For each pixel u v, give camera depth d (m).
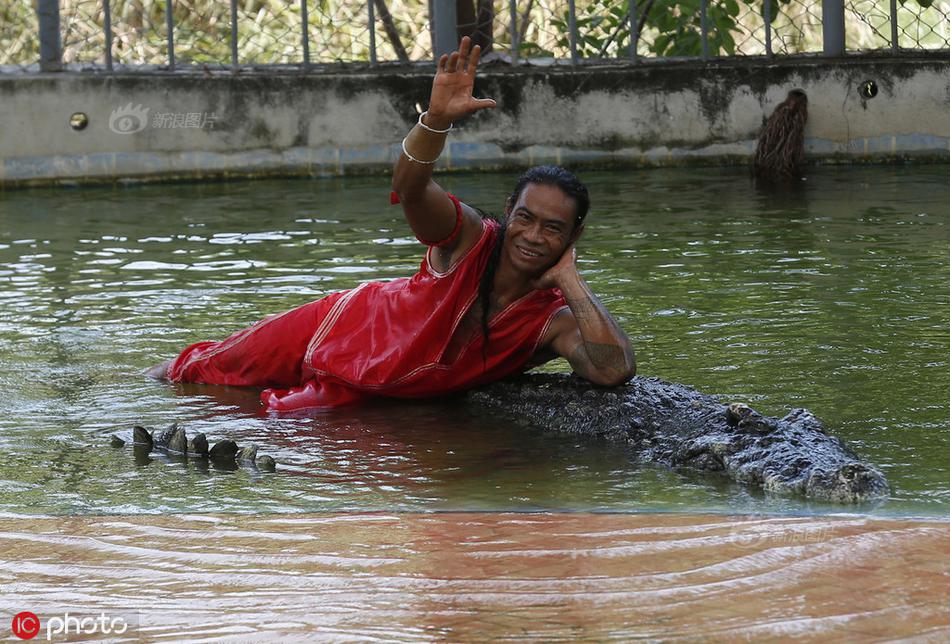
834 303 11.29
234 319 11.30
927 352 9.67
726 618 5.06
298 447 8.08
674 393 8.58
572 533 6.23
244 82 20.67
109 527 6.44
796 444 7.37
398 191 8.14
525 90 20.88
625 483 7.29
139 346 10.54
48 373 9.80
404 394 9.04
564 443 8.16
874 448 7.65
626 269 12.98
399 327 8.87
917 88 20.78
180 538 6.24
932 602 5.18
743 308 11.20
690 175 20.16
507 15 26.20
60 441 8.16
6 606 5.37
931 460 7.39
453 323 8.70
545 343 8.83
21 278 13.12
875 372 9.21
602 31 24.48
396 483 7.30
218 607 5.30
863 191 17.81
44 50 20.73
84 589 5.55
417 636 4.95
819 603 5.20
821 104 20.86
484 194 18.36
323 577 5.64
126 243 15.03
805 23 26.25
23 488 7.20
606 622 5.04
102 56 26.27
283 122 20.83
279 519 6.56
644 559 5.78
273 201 18.30
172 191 19.72
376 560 5.85
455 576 5.61
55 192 19.81
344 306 9.16
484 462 7.74
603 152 21.12
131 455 7.88
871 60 20.88
